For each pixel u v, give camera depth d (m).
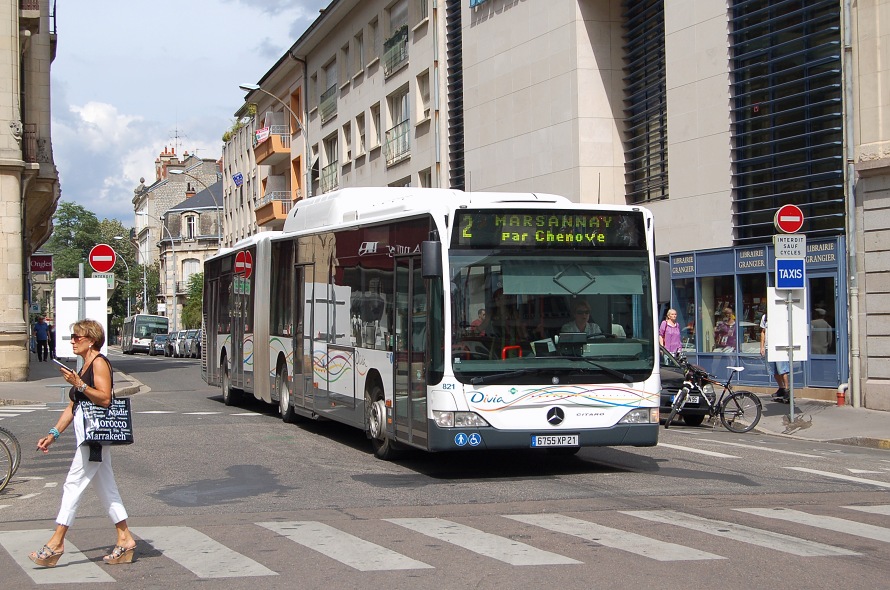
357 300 14.30
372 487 11.32
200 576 7.16
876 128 19.92
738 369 17.91
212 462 13.50
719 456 14.03
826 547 7.89
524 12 30.84
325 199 16.89
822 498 10.43
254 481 11.87
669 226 25.73
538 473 12.38
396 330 12.76
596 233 11.88
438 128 37.72
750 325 23.33
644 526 8.77
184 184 121.50
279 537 8.49
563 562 7.39
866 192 20.00
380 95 44.09
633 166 28.59
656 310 11.99
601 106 28.59
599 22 28.62
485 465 13.10
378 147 44.38
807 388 21.38
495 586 6.73
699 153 24.70
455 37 36.62
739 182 23.64
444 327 11.33
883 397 19.42
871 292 19.86
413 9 40.09
